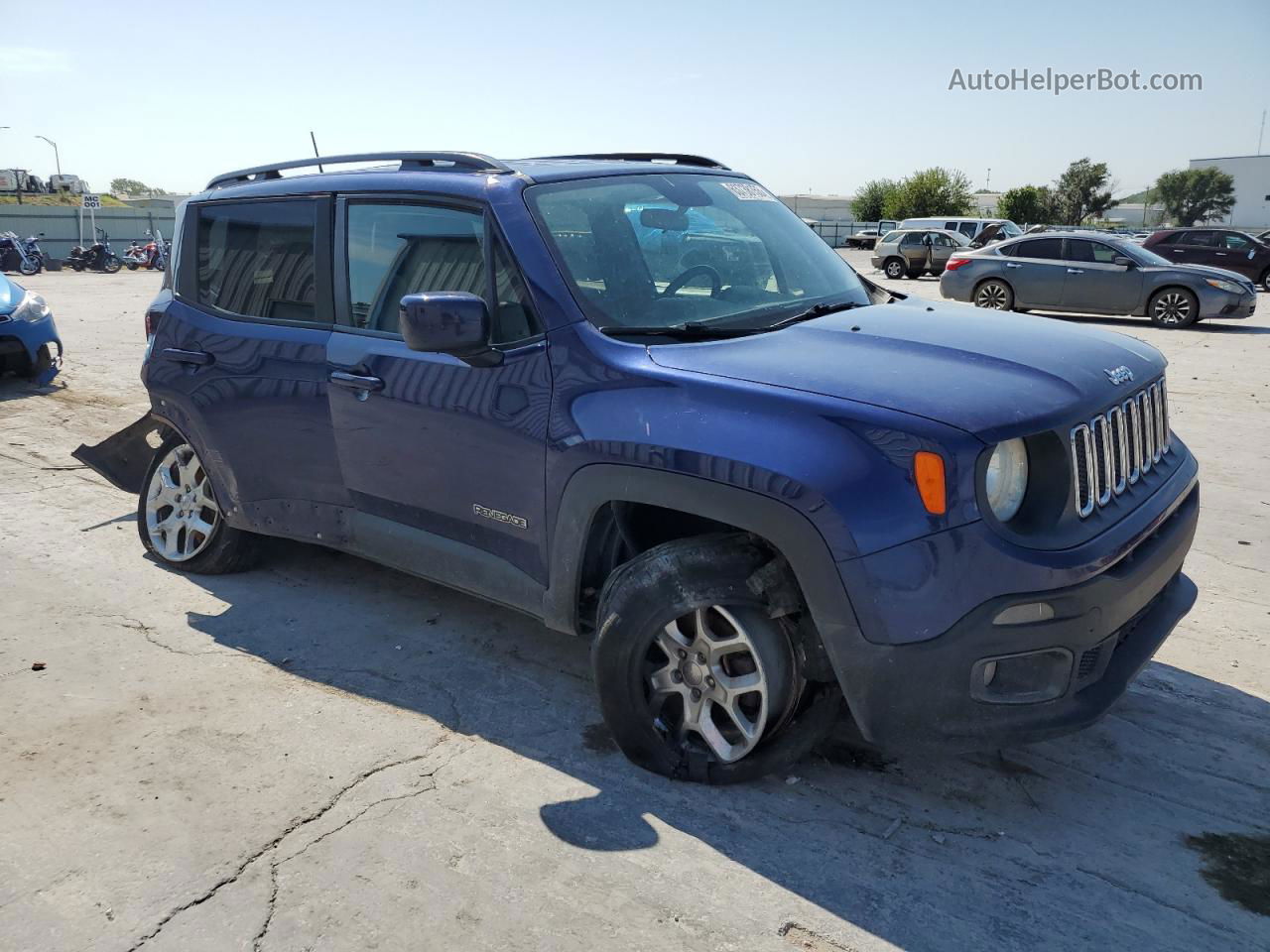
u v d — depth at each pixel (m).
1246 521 5.55
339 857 2.69
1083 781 3.04
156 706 3.50
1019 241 16.95
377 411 3.62
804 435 2.58
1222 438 7.51
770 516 2.59
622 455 2.85
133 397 8.71
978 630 2.47
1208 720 3.39
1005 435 2.49
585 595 3.24
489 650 3.96
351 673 3.76
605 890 2.56
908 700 2.54
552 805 2.92
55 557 4.94
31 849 2.73
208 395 4.28
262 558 4.82
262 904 2.51
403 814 2.88
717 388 2.76
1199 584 4.62
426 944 2.37
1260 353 12.26
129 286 22.27
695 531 3.12
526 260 3.22
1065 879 2.60
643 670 2.97
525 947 2.36
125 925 2.44
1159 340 13.70
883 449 2.50
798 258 3.85
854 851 2.71
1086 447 2.66
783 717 2.84
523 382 3.16
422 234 3.57
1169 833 2.79
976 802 2.93
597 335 3.06
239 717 3.43
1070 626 2.53
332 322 3.86
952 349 2.92
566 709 3.49
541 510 3.17
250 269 4.21
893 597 2.47
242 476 4.27
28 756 3.18
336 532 3.98
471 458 3.34
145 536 4.89
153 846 2.74
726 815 2.87
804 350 2.92
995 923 2.44
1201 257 23.34
